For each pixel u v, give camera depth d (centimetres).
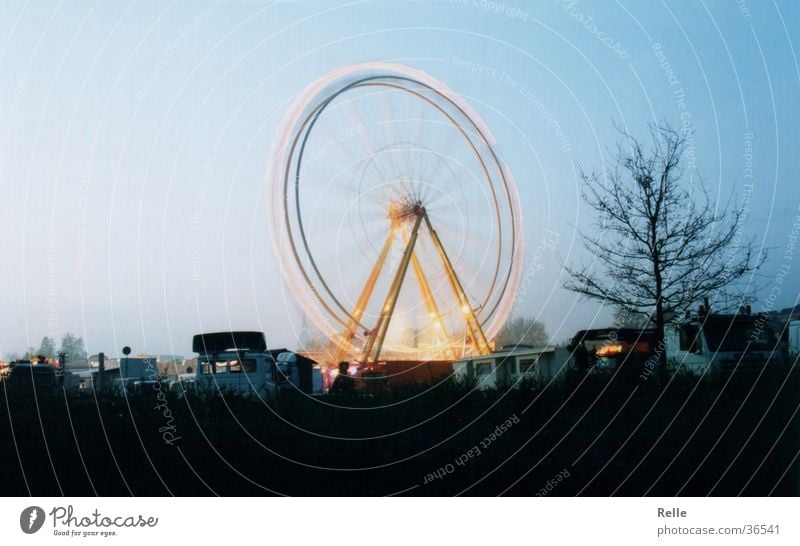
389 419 1297
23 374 1850
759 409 1238
